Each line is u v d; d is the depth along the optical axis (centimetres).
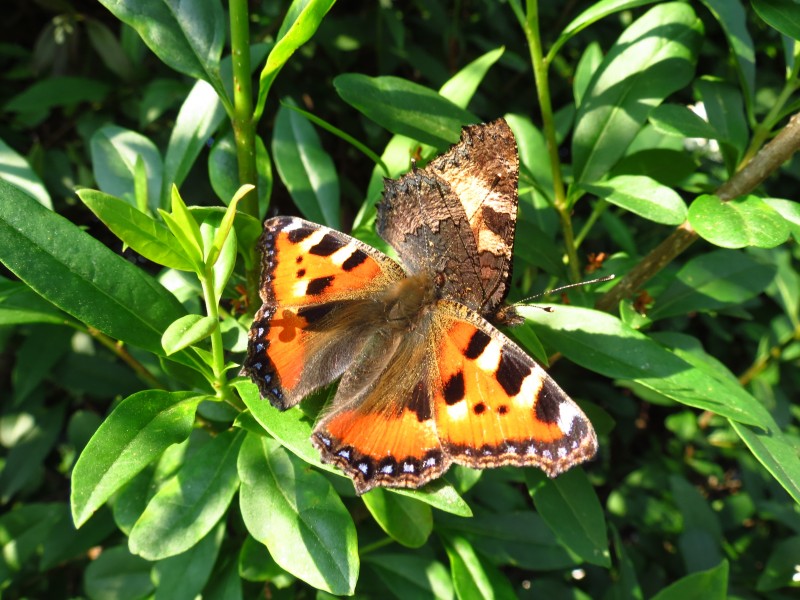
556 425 11
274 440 12
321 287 12
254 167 13
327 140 22
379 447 11
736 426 12
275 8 20
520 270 17
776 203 13
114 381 18
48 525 18
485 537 17
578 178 15
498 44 23
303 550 11
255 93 20
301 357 12
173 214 10
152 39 12
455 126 14
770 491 22
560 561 17
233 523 15
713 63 23
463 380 11
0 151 14
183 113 14
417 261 13
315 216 15
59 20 21
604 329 13
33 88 19
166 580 13
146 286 11
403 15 23
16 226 11
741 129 14
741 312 17
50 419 19
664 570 22
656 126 14
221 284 11
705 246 23
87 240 11
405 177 12
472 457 11
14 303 14
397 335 12
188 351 12
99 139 15
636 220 23
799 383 22
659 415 27
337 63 21
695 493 20
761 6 13
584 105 15
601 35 23
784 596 20
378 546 15
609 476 26
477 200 12
